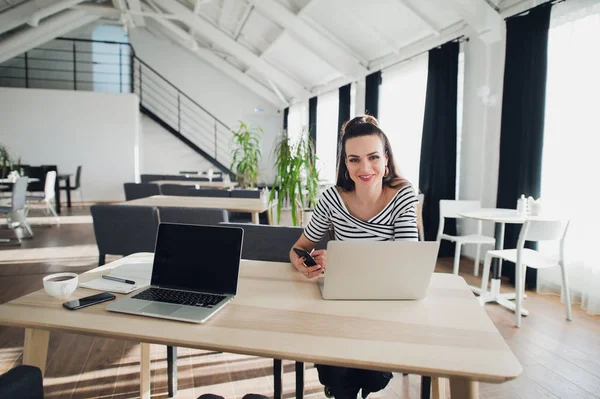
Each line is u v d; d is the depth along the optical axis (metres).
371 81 6.52
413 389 2.04
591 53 3.19
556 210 3.46
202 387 2.00
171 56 11.18
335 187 1.55
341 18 5.88
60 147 8.92
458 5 4.04
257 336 0.96
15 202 5.11
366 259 1.17
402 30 5.43
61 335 2.54
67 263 4.25
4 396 0.80
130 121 9.23
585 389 2.02
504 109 3.98
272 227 1.92
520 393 1.98
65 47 10.45
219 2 7.39
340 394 1.34
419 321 1.06
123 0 7.30
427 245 1.16
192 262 1.28
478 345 0.93
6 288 3.39
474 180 4.60
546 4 3.49
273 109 11.80
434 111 4.91
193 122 11.35
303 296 1.24
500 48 4.19
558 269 3.44
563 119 3.44
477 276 4.01
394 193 1.46
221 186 6.11
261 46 8.51
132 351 2.35
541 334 2.66
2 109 8.57
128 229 2.86
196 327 1.00
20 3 6.48
